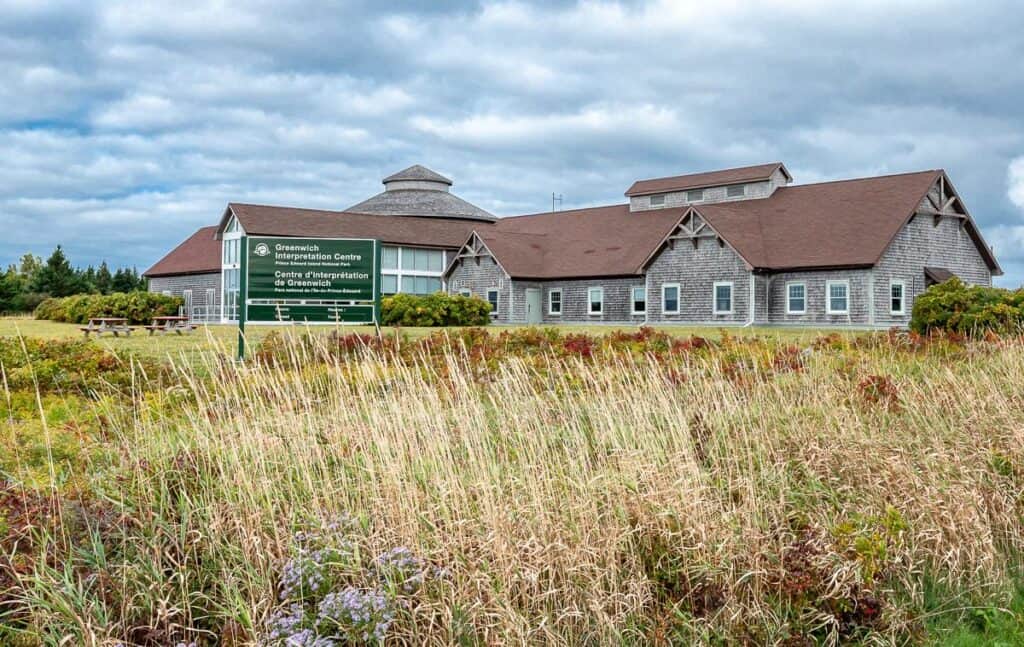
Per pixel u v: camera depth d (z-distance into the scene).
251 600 4.86
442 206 67.31
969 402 9.79
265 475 6.14
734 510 6.35
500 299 47.16
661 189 48.91
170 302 47.00
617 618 5.38
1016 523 7.40
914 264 37.59
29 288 72.12
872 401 9.95
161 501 5.70
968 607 6.26
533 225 54.84
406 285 54.97
